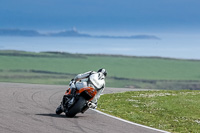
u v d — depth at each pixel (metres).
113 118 45.50
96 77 46.19
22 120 38.97
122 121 43.62
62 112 48.56
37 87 87.31
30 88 82.38
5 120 38.16
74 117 44.44
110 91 88.38
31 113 45.00
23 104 53.78
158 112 53.12
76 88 45.03
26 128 34.38
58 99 64.06
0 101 55.38
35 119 40.34
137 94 75.56
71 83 46.47
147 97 70.31
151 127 41.19
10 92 69.94
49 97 66.25
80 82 45.88
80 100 44.09
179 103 62.59
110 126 39.31
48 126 36.41
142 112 52.69
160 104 60.75
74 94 44.41
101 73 47.03
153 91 83.19
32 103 55.81
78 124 39.12
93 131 35.53
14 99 59.19
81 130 35.62
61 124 38.28
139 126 40.94
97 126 38.69
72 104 43.94
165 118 48.50
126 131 36.94
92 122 41.19
